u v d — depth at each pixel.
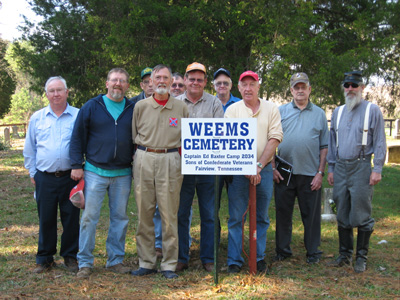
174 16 9.23
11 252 5.50
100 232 6.44
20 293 4.11
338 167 4.88
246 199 4.67
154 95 4.53
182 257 4.84
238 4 9.33
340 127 4.84
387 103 10.56
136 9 9.17
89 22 10.70
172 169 4.46
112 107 4.64
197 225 6.92
